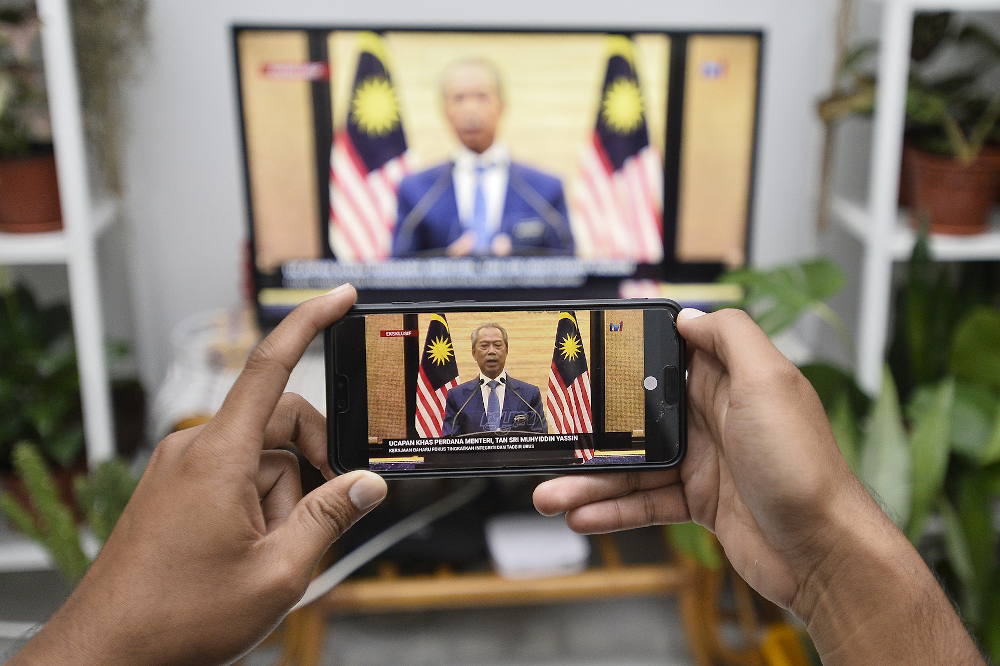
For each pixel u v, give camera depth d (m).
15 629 1.53
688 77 1.52
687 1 1.69
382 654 1.64
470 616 1.76
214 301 1.77
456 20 1.67
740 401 0.60
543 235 1.59
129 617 0.55
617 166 1.57
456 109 1.52
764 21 1.70
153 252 1.73
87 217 1.36
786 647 1.22
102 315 1.74
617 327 0.69
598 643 1.67
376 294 1.61
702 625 1.50
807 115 1.75
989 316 1.23
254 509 0.58
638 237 1.61
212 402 1.42
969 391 1.27
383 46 1.48
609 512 0.71
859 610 0.58
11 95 1.33
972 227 1.42
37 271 1.71
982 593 1.23
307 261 1.59
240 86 1.49
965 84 1.48
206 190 1.71
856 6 1.62
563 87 1.52
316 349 1.46
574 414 0.70
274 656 1.50
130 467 1.57
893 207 1.40
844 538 0.57
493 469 0.69
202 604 0.56
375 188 1.56
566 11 1.68
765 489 0.59
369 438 0.69
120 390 1.61
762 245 1.83
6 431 1.41
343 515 0.61
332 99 1.50
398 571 1.52
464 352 0.69
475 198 1.57
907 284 1.36
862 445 1.22
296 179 1.54
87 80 1.49
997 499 1.50
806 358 1.59
